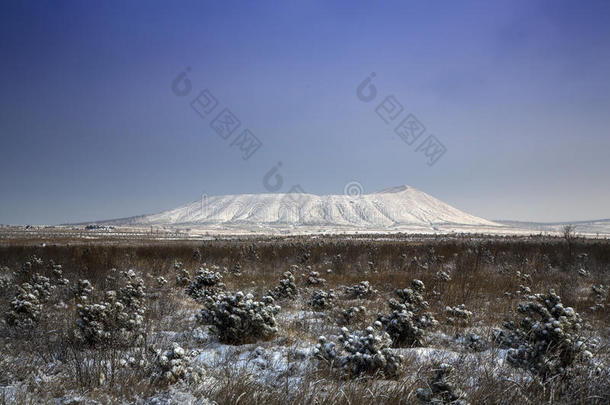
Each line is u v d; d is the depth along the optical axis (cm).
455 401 404
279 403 400
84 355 582
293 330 747
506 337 641
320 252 2069
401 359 512
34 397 438
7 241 4072
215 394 429
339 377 491
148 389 461
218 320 693
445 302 974
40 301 998
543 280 1363
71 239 5022
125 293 943
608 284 1335
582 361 482
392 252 2069
